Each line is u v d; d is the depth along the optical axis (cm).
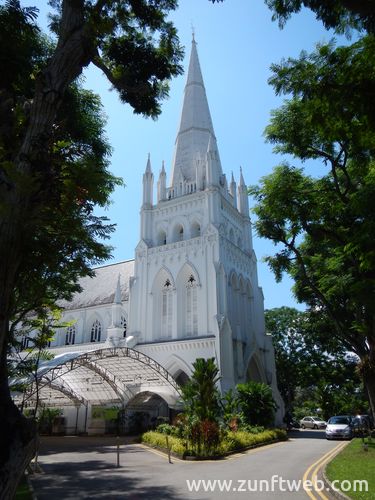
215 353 3741
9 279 738
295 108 1933
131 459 2159
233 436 2531
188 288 4259
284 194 2088
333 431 3447
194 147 4978
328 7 1005
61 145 980
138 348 4209
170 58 1340
